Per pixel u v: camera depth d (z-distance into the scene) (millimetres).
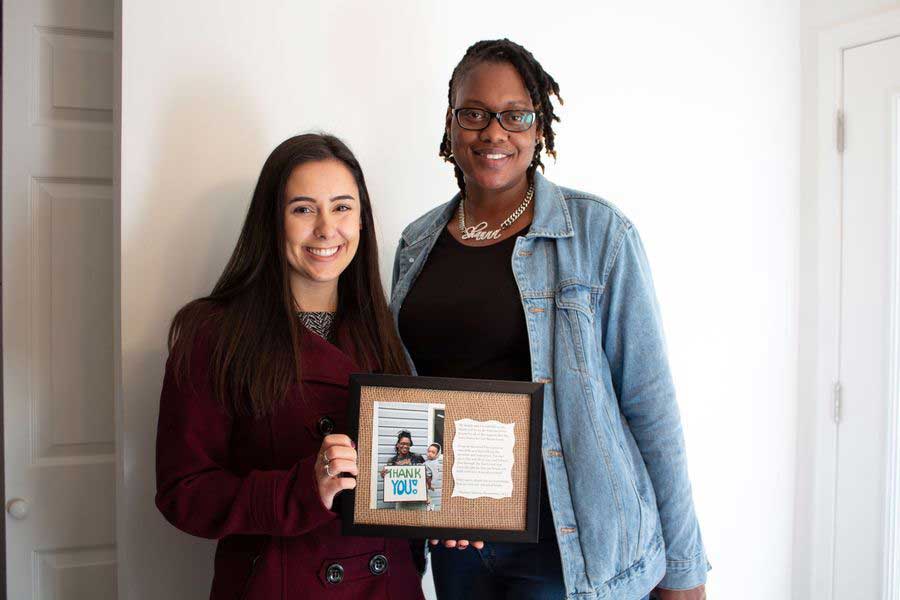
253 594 1209
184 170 1634
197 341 1259
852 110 2168
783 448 2324
